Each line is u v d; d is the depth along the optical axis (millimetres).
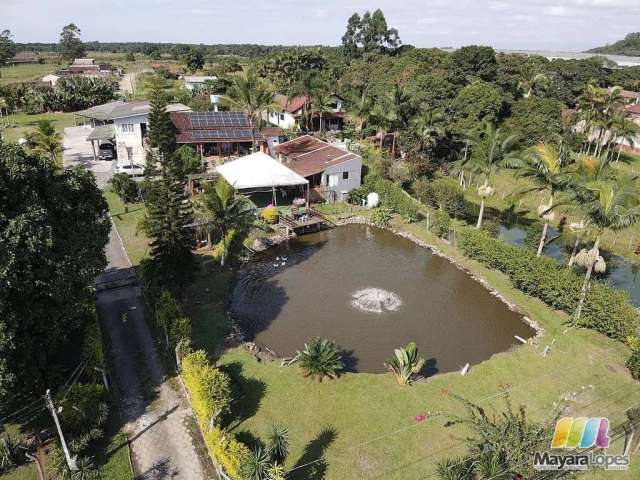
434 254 40000
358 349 27000
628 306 27141
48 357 23328
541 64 102875
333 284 34531
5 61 177625
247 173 45781
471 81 79562
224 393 20172
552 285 30266
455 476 15750
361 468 18766
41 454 18719
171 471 18469
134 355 25156
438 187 48781
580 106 69438
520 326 29609
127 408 21578
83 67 157500
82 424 19453
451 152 64750
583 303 28609
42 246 17875
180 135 60562
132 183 47781
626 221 27156
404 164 58156
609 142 67750
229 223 35688
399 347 27266
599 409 22047
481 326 29500
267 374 24094
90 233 21484
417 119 57500
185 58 157875
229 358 25312
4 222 17375
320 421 21094
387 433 20500
